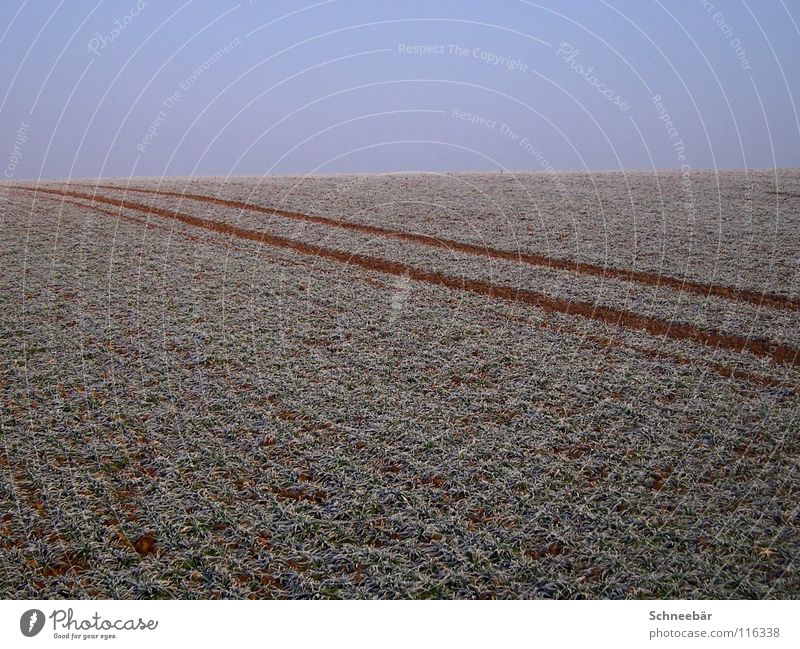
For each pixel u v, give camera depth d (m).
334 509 10.47
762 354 16.03
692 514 10.18
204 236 28.03
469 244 26.86
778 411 13.12
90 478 11.28
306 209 33.78
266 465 11.73
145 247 26.03
